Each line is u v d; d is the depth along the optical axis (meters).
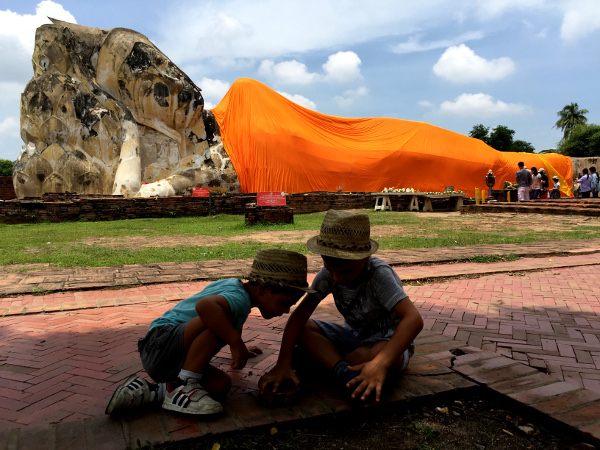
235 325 2.64
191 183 22.69
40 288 5.99
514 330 4.22
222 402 2.77
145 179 23.16
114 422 2.53
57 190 22.19
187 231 13.48
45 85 22.02
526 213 17.36
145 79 22.28
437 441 2.42
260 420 2.54
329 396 2.82
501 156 30.05
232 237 11.91
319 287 2.94
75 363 3.50
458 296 5.51
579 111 64.31
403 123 28.58
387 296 2.72
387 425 2.59
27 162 22.28
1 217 16.62
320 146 25.34
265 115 24.78
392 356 2.58
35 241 11.34
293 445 2.38
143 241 11.31
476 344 3.84
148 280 6.48
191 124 23.78
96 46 22.62
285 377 2.76
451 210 23.97
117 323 4.55
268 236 11.96
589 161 36.16
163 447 2.33
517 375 3.06
